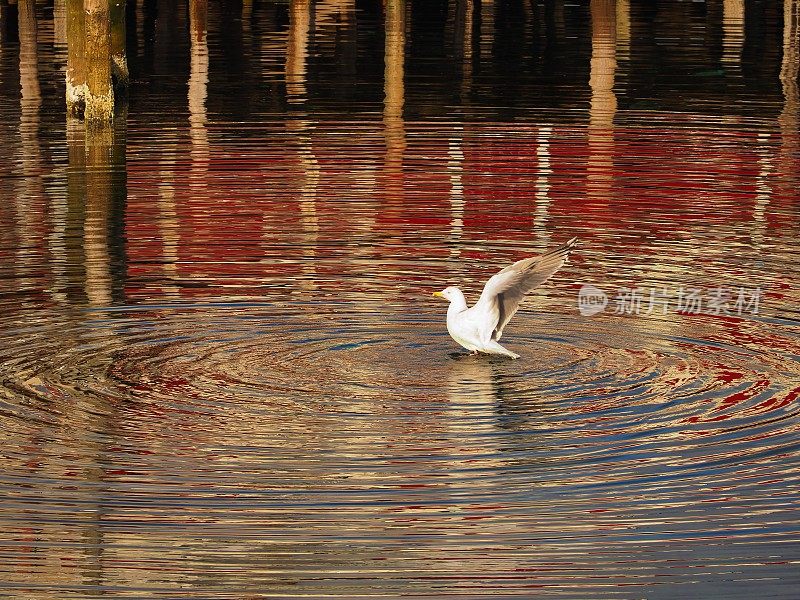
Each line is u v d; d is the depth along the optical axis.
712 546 9.74
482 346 13.05
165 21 37.81
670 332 14.03
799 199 19.42
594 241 17.39
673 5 40.28
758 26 36.31
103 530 9.84
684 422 11.75
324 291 15.34
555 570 9.41
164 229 17.78
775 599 9.06
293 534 9.83
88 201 19.11
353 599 9.04
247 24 37.09
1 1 39.66
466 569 9.41
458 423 11.70
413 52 32.41
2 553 9.51
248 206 18.89
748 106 25.83
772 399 12.26
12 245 16.97
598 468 10.88
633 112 25.19
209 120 24.67
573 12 39.38
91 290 15.27
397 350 13.50
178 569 9.35
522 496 10.41
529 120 24.45
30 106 26.09
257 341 13.70
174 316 14.43
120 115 25.22
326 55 31.78
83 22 24.69
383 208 18.83
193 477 10.64
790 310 14.77
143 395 12.24
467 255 16.75
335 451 11.12
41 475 10.62
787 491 10.51
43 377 12.66
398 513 10.13
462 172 20.81
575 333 13.99
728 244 17.27
